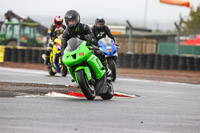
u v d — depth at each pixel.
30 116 20.16
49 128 17.48
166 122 20.73
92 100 28.66
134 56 84.75
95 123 19.28
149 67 84.25
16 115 20.27
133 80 51.88
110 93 29.81
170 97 33.72
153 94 35.69
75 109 23.33
